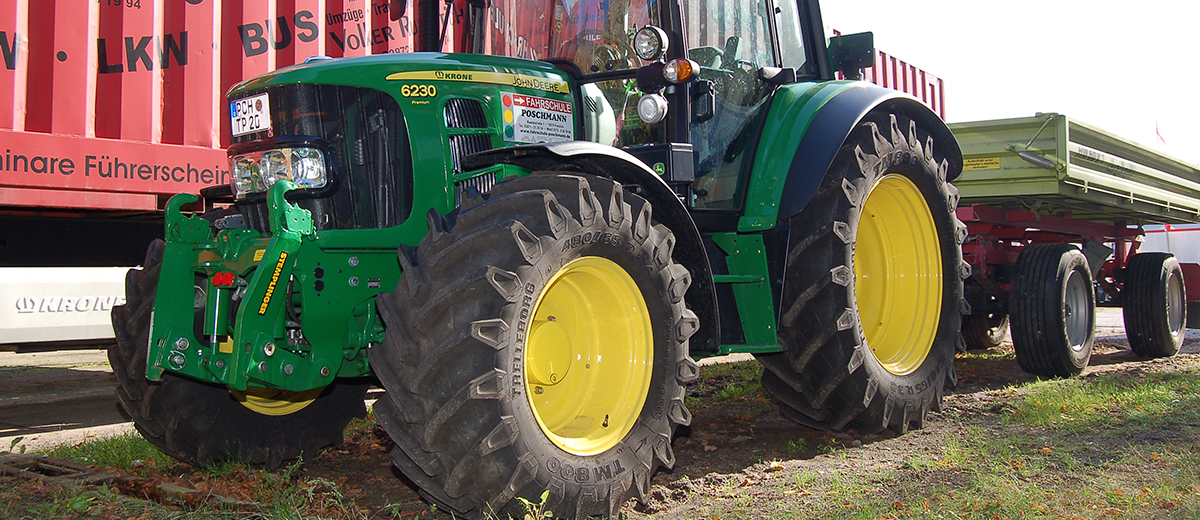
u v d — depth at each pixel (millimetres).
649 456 3043
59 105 4676
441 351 2590
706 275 3393
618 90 3787
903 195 4473
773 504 3076
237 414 3596
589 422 3111
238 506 2830
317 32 5699
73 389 6270
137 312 3393
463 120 3287
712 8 4000
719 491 3275
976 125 6008
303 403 3828
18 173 4312
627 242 3010
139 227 5176
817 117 3986
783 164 3889
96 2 4836
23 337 5852
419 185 3154
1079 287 6156
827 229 3818
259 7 5453
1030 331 5852
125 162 4691
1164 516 2773
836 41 4641
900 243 4586
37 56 4621
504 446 2619
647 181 3203
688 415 3205
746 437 4188
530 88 3471
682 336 3148
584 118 3709
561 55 3795
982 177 6031
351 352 3139
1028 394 5168
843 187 3889
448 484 2645
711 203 3953
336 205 3184
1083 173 5840
